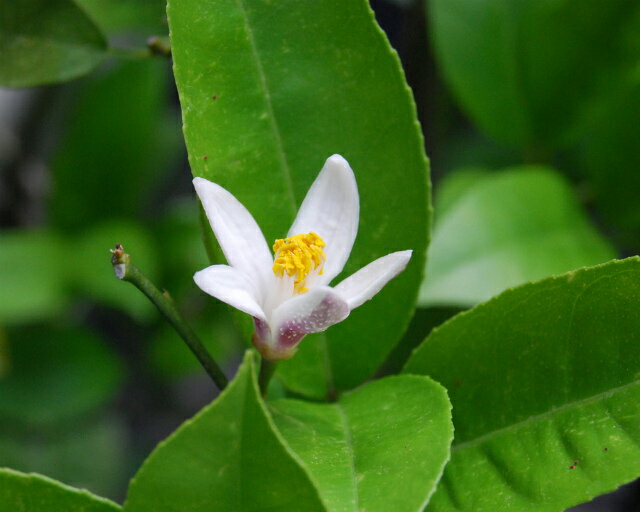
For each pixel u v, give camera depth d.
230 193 0.38
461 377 0.39
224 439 0.35
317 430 0.38
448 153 0.60
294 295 0.38
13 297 0.54
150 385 0.74
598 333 0.38
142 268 0.57
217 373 0.38
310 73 0.40
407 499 0.36
